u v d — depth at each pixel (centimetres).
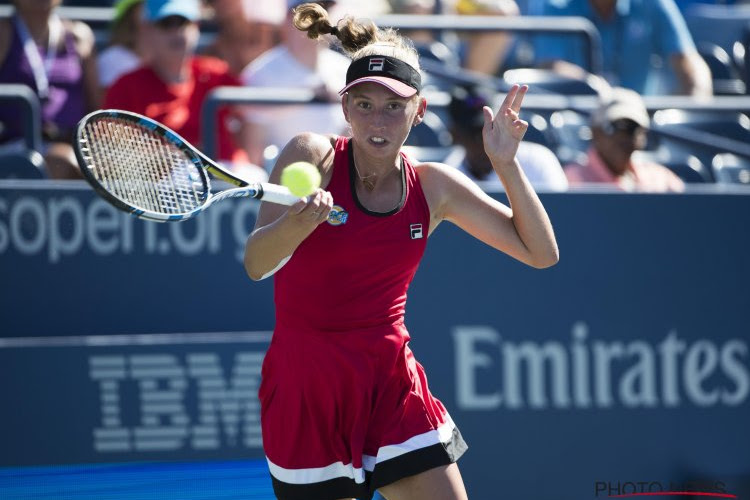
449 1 2705
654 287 1778
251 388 1703
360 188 1092
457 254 1733
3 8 2131
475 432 1734
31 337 1684
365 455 1140
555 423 1753
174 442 1686
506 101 1091
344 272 1097
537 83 2406
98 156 1009
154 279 1711
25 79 2075
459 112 1939
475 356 1736
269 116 2041
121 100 2028
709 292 1789
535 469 1747
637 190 1898
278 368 1142
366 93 1042
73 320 1694
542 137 2211
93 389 1669
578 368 1759
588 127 2339
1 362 1648
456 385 1731
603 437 1762
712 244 1791
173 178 1048
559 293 1758
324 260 1087
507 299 1744
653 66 2617
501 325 1742
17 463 1652
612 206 1769
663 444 1775
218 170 1065
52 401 1661
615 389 1769
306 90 2059
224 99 1922
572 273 1759
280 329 1144
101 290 1700
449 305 1731
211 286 1723
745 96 2727
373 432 1137
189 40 2041
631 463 1767
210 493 1689
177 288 1716
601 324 1766
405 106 1052
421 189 1125
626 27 2606
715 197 1788
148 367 1681
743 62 2823
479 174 1947
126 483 1672
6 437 1648
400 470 1129
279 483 1161
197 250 1720
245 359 1702
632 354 1772
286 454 1145
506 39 2644
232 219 1730
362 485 1129
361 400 1118
